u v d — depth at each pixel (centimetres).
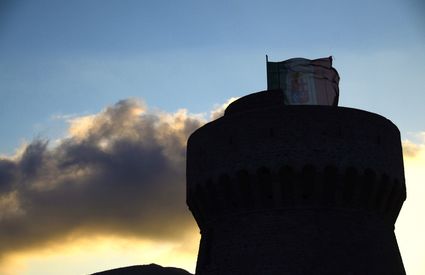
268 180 6012
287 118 6059
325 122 6053
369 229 6109
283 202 6038
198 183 6366
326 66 6856
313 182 5975
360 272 5947
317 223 5975
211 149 6312
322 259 5900
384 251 6175
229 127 6234
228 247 6156
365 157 6056
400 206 6456
